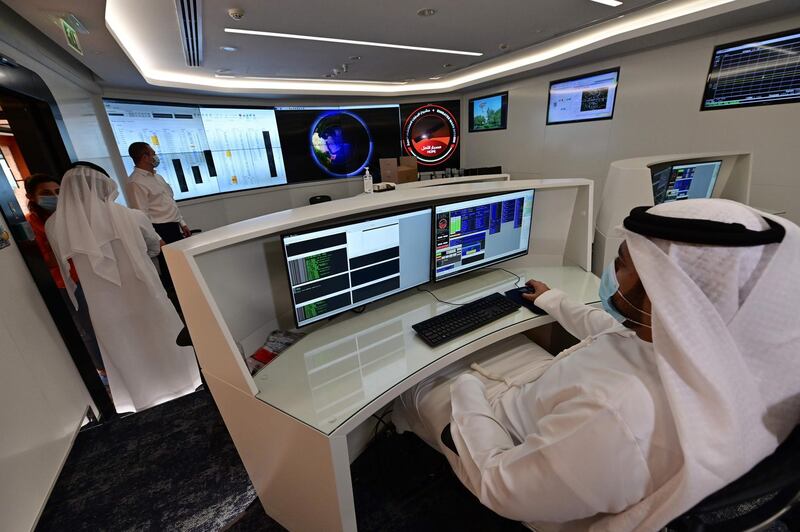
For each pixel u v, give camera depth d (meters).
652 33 3.02
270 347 1.15
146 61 3.41
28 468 1.31
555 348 1.53
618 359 0.61
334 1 2.34
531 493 0.61
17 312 1.44
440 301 1.44
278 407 0.89
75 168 1.59
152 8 2.22
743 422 0.46
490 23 2.97
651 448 0.50
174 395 2.00
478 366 1.18
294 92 4.91
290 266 1.06
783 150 2.78
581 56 3.76
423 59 4.08
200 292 0.85
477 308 1.30
